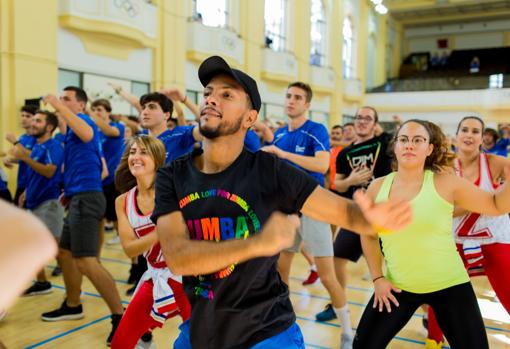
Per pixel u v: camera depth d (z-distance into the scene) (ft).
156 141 8.51
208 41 40.09
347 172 13.52
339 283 12.18
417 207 7.48
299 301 14.93
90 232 11.60
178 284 7.91
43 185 14.52
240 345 5.31
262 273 5.26
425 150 7.74
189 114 38.19
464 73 88.69
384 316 7.74
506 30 90.07
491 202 7.14
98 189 12.12
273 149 11.12
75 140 12.37
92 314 13.34
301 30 55.88
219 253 4.39
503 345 11.87
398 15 88.74
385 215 4.32
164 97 12.38
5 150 25.43
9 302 1.67
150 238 7.84
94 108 19.48
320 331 12.39
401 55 96.99
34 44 26.68
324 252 11.11
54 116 15.05
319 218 5.27
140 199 8.49
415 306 7.79
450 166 8.38
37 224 1.79
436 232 7.46
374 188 8.30
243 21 45.50
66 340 11.53
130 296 14.83
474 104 69.41
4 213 1.75
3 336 11.71
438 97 72.33
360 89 72.84
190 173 5.34
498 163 10.42
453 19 89.97
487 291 16.65
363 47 74.54
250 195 5.12
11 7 25.62
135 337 8.16
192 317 5.45
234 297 5.22
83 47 29.89
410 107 74.08
